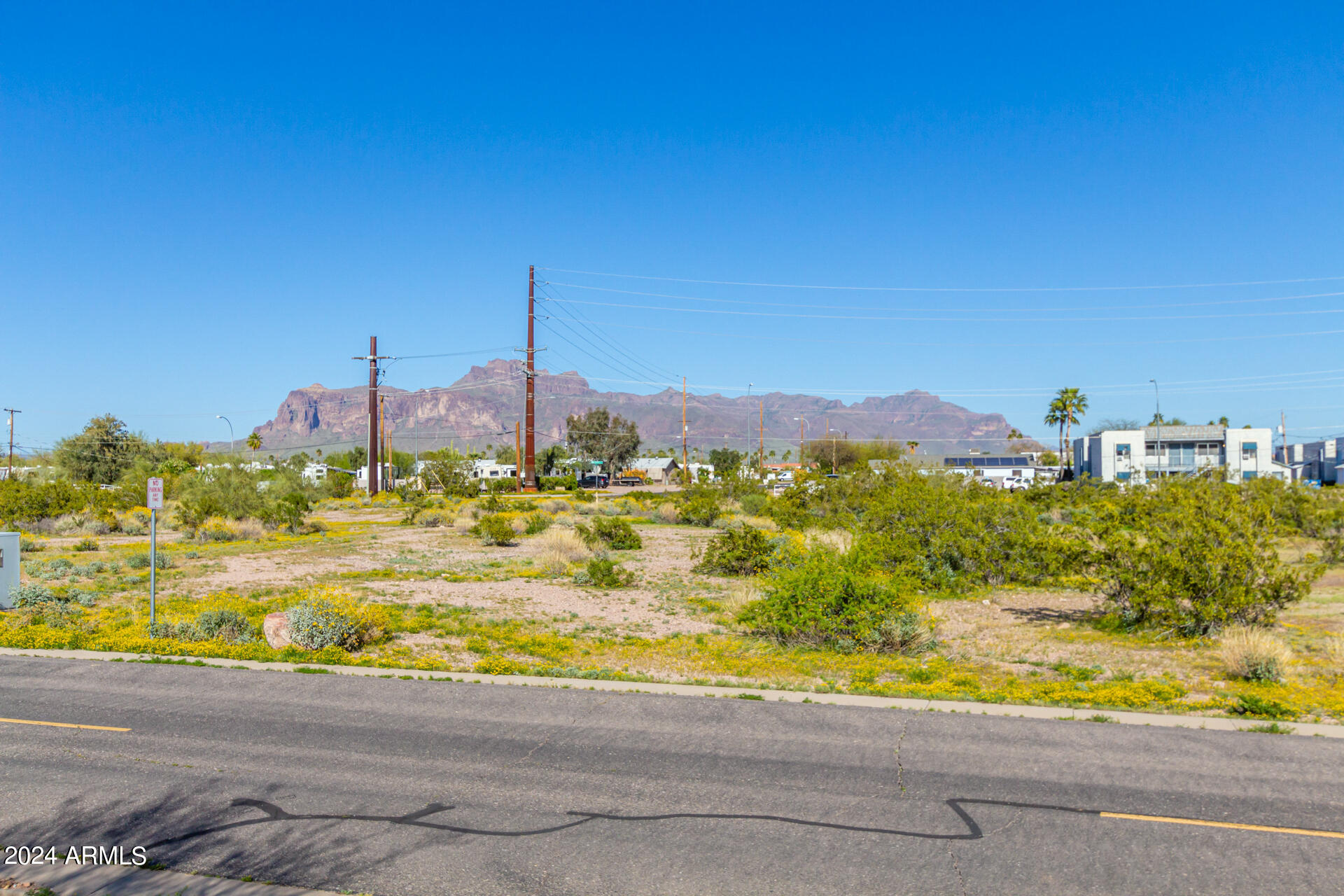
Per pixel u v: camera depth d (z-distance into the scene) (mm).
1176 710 10516
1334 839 6629
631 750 9039
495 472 129500
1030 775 8156
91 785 8070
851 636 14750
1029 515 22500
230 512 42844
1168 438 77375
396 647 15008
